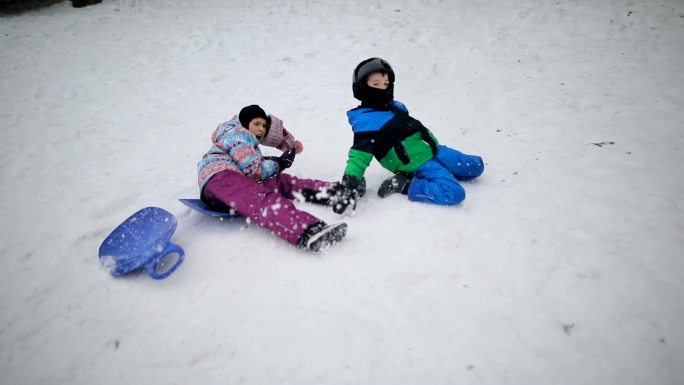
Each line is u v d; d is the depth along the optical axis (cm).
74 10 828
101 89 525
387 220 234
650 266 187
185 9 831
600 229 214
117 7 841
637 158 281
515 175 277
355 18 722
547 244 206
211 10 820
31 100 495
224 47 651
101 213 277
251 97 484
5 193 312
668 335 155
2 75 566
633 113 348
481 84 459
